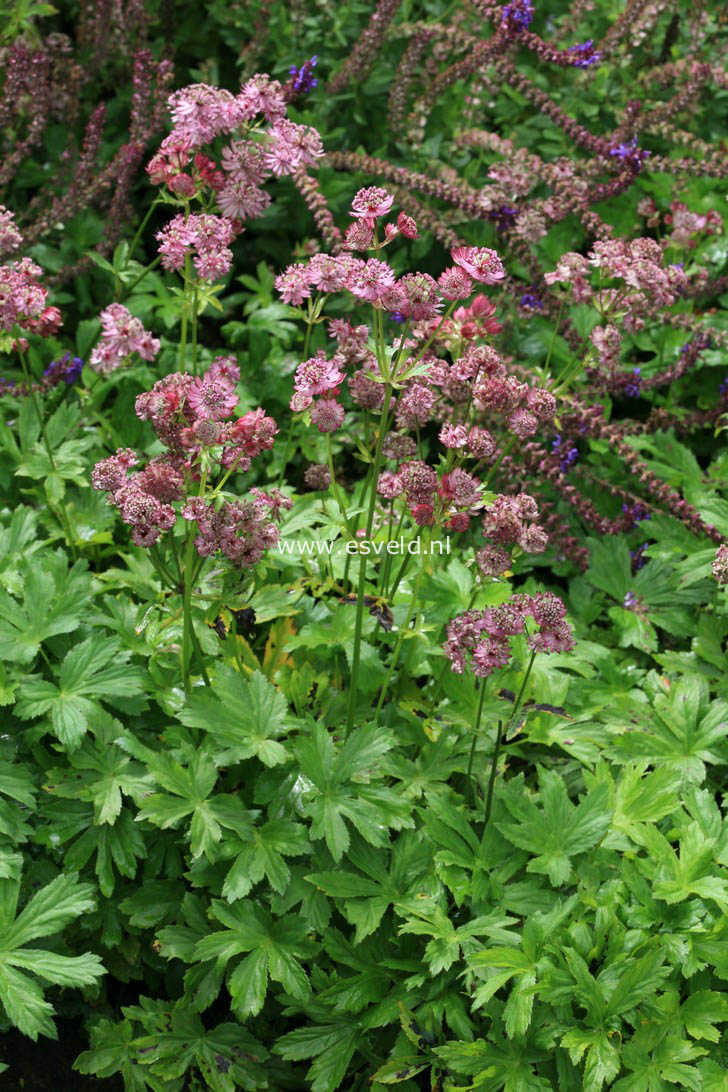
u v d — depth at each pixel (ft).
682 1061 3.74
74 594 4.18
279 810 4.05
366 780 4.00
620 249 4.45
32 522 4.49
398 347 3.83
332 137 5.68
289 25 6.04
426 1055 3.86
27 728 4.17
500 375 4.00
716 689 4.48
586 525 5.09
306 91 5.25
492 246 5.61
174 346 5.30
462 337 3.99
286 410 5.30
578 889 3.99
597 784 4.05
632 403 5.57
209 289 4.27
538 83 6.11
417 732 4.26
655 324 5.31
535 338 5.37
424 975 3.87
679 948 3.86
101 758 4.07
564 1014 3.79
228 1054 3.93
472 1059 3.76
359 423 5.30
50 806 4.04
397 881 3.99
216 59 6.23
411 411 3.99
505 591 4.38
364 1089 3.93
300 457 5.29
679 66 5.97
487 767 4.27
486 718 4.28
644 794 4.09
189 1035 3.94
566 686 4.37
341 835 3.92
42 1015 3.76
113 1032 3.98
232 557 3.84
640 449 5.25
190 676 4.22
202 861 4.01
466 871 4.03
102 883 3.97
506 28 5.34
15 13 5.46
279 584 4.45
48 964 3.82
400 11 6.12
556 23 6.15
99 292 5.58
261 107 4.05
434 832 3.99
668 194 5.89
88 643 4.09
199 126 4.00
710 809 4.07
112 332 4.25
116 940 4.05
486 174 5.90
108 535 4.57
